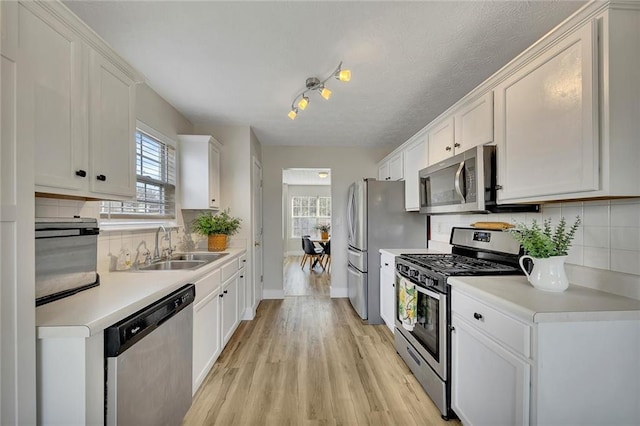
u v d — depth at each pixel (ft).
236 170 11.14
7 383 2.68
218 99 8.60
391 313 9.25
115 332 3.43
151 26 5.25
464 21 5.12
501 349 4.14
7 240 2.71
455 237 8.59
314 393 6.46
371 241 10.93
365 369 7.49
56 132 3.70
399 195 11.02
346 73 6.17
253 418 5.66
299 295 14.73
